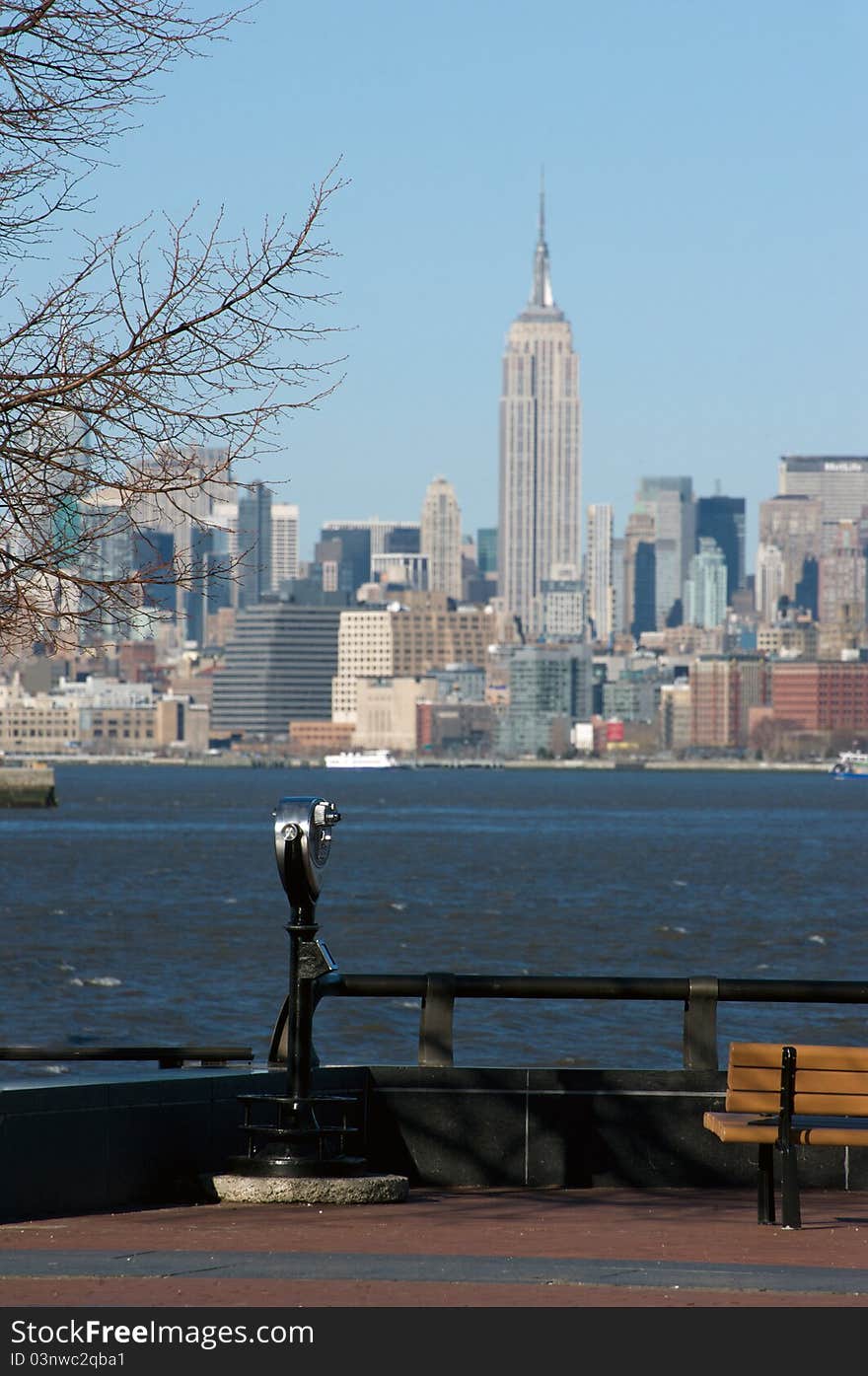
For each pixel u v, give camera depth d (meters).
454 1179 28.31
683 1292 20.22
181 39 27.20
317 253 27.30
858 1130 24.61
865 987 27.95
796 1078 24.67
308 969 27.48
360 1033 88.25
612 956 132.25
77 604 26.62
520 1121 28.34
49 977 111.69
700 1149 28.17
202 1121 26.94
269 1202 26.19
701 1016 28.34
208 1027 92.25
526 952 134.00
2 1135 24.59
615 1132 28.23
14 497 26.48
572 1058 79.62
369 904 173.00
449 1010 28.48
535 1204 26.56
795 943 142.50
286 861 27.11
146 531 27.45
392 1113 28.41
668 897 185.50
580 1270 20.97
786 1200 24.59
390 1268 21.03
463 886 198.00
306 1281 20.53
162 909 163.75
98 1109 25.69
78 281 27.48
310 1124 27.05
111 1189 25.84
